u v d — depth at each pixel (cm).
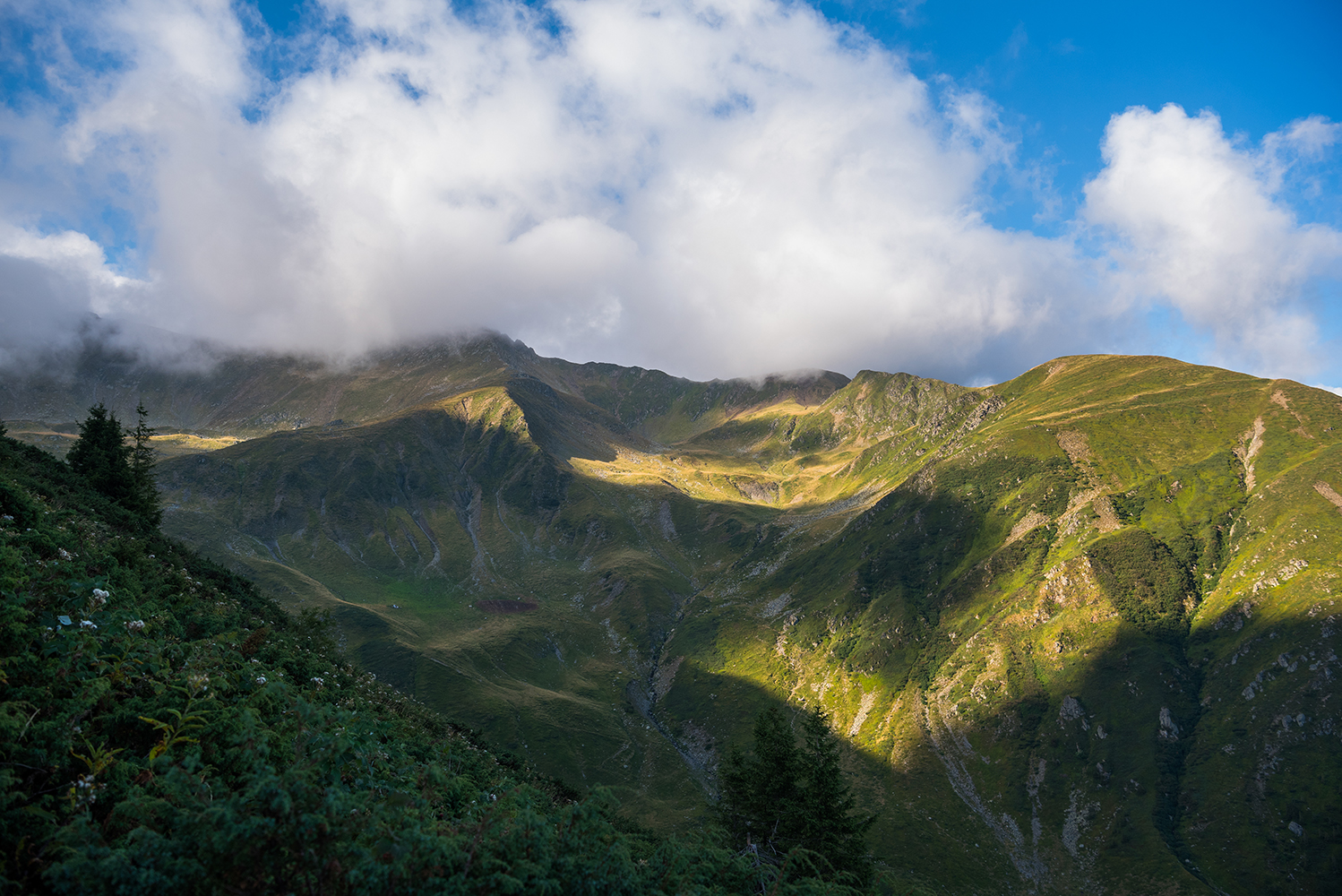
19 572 1568
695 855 1497
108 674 1330
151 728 1221
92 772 1019
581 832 1234
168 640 1778
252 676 1772
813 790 3662
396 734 2491
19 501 2369
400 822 1046
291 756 1209
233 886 847
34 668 1230
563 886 1103
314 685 2525
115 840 876
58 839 844
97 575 2225
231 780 1102
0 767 966
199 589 3522
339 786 1094
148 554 3819
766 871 1557
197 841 844
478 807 1523
